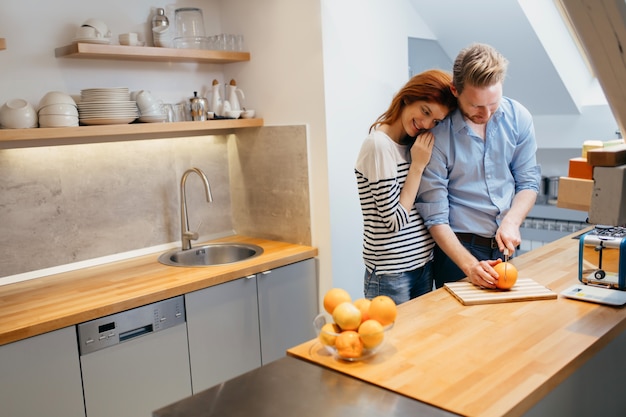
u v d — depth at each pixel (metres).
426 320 1.70
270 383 1.36
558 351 1.44
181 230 3.13
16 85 2.54
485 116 1.99
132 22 2.90
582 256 1.94
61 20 2.65
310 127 2.92
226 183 3.41
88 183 2.81
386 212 2.10
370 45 3.06
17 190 2.58
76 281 2.58
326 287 3.02
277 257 2.83
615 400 1.83
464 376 1.33
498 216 2.21
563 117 3.64
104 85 2.81
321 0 2.75
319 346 1.58
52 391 2.11
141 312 2.34
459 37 3.53
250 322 2.74
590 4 0.88
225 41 3.09
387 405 1.22
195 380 2.56
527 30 3.18
